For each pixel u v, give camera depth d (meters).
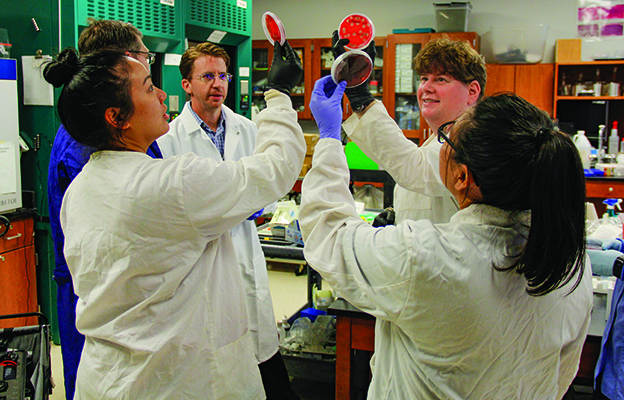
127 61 1.00
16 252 2.98
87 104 0.97
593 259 1.33
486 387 0.80
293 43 6.33
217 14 3.82
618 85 5.16
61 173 1.81
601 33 5.23
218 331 1.13
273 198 1.08
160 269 0.99
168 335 1.02
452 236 0.78
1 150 2.84
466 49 1.46
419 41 5.75
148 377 1.01
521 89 5.54
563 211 0.68
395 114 6.03
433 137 1.55
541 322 0.78
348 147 3.98
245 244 2.08
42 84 3.00
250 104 4.33
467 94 1.49
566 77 5.47
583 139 4.92
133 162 1.00
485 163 0.74
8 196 2.90
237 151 2.28
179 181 0.95
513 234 0.77
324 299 2.89
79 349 1.84
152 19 3.28
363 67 1.17
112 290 0.98
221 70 2.18
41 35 2.99
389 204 2.86
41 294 3.19
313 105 1.01
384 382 0.93
